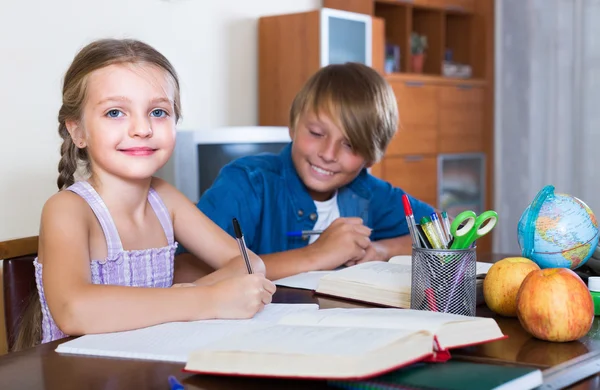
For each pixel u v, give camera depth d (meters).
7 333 1.22
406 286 1.05
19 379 0.74
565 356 0.79
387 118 1.57
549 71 4.07
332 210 1.70
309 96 1.55
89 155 1.17
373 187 1.77
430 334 0.71
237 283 0.97
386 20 3.91
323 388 0.70
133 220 1.20
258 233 1.62
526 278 0.88
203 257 1.30
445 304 0.92
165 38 3.05
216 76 3.27
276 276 1.34
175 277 1.36
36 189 2.62
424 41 4.02
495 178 4.24
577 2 3.90
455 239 0.93
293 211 1.63
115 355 0.81
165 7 3.04
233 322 0.93
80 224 1.06
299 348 0.69
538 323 0.85
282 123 3.35
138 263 1.18
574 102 3.98
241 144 2.81
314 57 3.21
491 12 4.22
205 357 0.72
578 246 1.11
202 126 3.22
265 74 3.39
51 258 1.00
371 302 1.07
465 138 4.09
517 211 4.21
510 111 4.20
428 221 0.96
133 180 1.17
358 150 1.54
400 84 3.62
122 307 0.92
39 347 0.86
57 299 0.94
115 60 1.09
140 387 0.71
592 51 3.87
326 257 1.39
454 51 4.37
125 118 1.09
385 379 0.66
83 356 0.82
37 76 2.61
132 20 2.92
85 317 0.91
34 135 2.61
